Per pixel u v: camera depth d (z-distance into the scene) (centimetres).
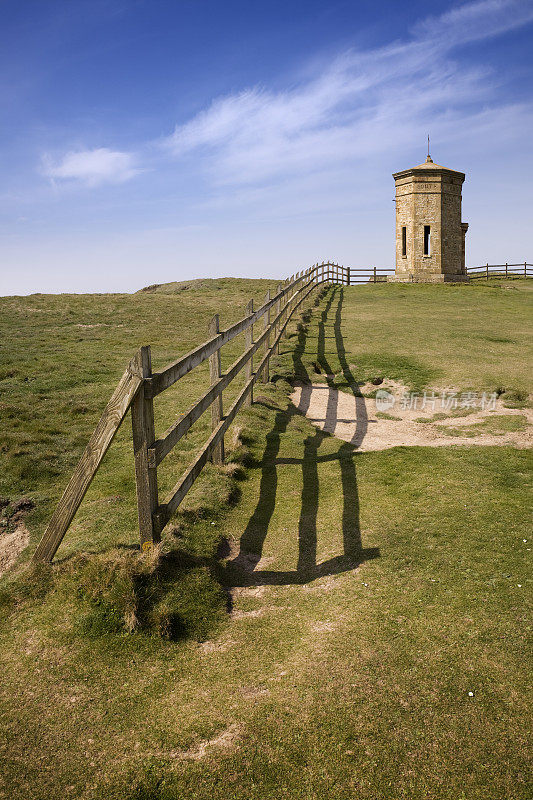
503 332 1661
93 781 239
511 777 229
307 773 237
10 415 841
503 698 273
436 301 2430
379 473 644
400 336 1623
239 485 614
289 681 296
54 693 292
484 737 250
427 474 630
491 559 413
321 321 1911
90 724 271
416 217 3219
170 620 346
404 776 232
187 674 307
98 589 361
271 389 1068
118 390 372
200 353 505
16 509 525
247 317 815
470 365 1258
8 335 1653
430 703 272
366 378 1219
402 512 518
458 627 331
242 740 257
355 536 475
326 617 357
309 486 612
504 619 337
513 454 704
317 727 261
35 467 633
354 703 275
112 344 1543
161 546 403
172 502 420
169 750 254
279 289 1456
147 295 2817
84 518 497
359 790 227
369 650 316
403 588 382
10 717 275
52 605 362
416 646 317
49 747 258
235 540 486
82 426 817
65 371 1173
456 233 3319
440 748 245
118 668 311
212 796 229
